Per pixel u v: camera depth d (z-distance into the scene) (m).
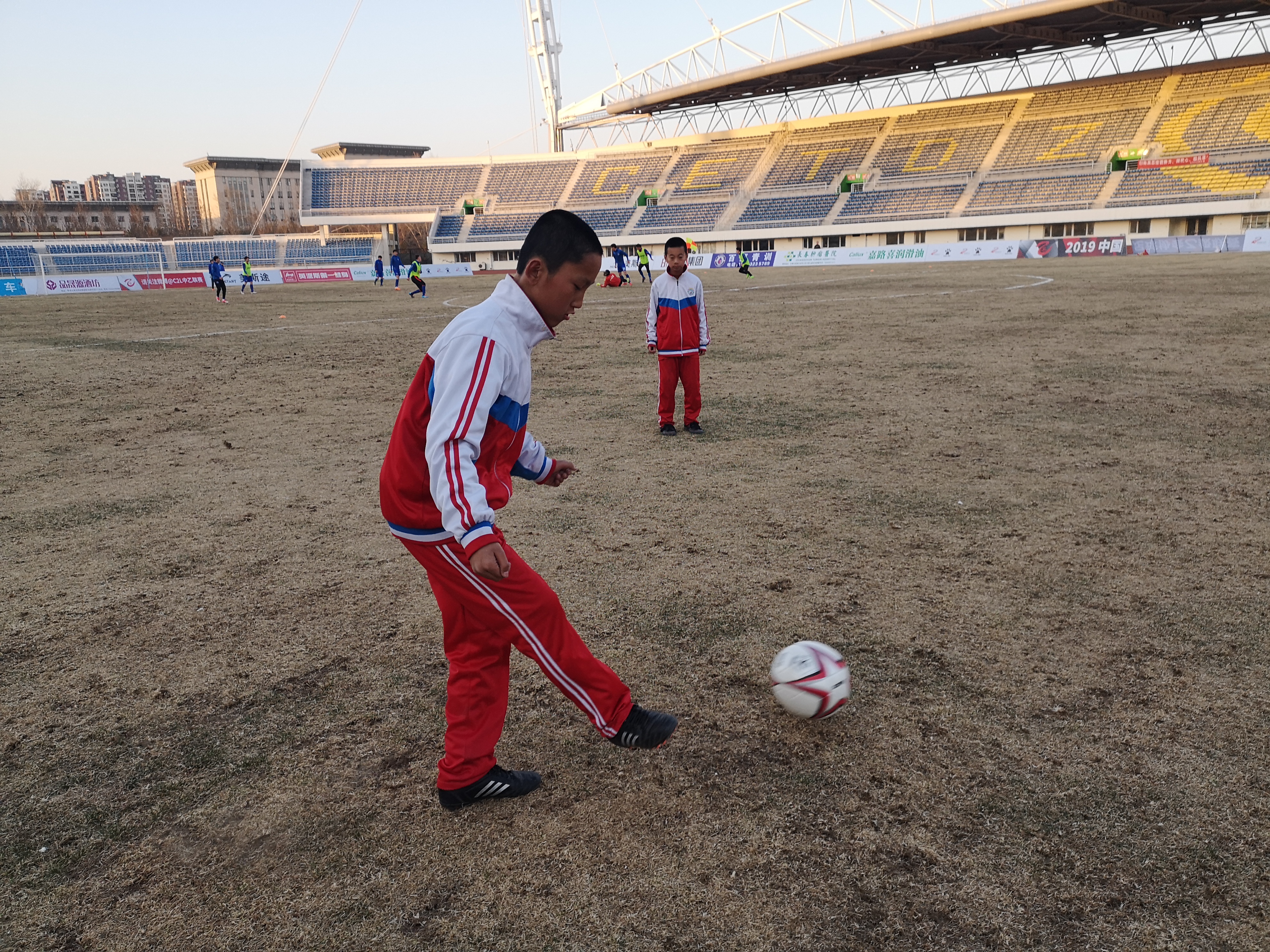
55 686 3.31
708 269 48.62
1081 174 47.41
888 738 2.79
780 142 62.06
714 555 4.48
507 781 2.52
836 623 3.63
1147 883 2.13
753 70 55.44
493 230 66.69
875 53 50.69
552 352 13.72
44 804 2.58
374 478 6.25
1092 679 3.12
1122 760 2.64
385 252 71.25
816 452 6.62
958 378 9.58
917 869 2.20
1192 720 2.85
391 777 2.67
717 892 2.14
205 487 6.09
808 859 2.25
